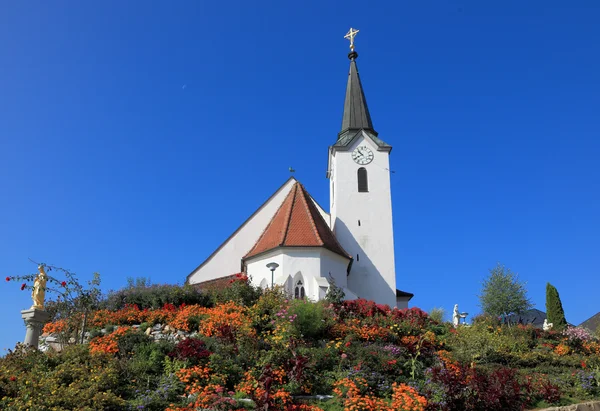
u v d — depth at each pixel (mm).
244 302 28422
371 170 46781
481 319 36812
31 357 19391
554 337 33156
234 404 17031
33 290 22672
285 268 37406
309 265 37562
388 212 45594
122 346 20688
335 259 39438
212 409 16625
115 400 16422
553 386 22672
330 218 47781
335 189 46625
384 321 27719
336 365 21219
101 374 17625
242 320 24109
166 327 24562
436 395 19406
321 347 23000
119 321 25672
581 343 32250
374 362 21641
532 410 21016
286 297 29578
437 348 26266
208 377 18766
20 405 15383
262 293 29250
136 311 26531
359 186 46344
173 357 19953
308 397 18734
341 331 25172
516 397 20516
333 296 31359
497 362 26672
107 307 28484
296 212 41125
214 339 21891
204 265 44562
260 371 19500
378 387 19891
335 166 47250
